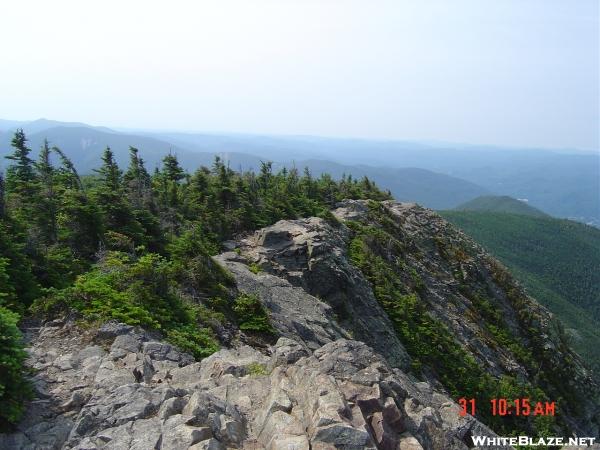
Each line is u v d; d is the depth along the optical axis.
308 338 22.50
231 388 11.60
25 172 44.88
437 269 56.12
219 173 49.59
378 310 34.03
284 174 82.75
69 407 10.35
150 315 16.05
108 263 19.09
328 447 8.55
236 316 20.94
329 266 32.44
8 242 16.97
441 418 11.66
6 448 8.88
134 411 9.84
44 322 14.63
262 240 35.09
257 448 9.08
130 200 34.78
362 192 78.44
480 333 46.47
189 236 24.50
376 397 10.23
